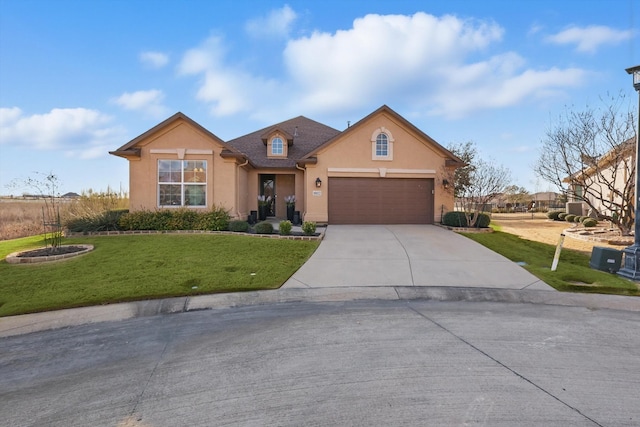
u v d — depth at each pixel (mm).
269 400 3260
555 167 15859
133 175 15625
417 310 6012
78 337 5043
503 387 3430
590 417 2932
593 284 7449
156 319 5742
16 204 17828
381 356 4168
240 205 17516
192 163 15836
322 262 9312
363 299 6699
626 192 14328
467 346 4449
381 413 3000
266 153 20781
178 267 8688
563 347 4426
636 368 3857
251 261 9305
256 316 5789
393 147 17344
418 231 14750
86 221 13672
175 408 3172
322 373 3771
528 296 6789
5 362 4289
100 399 3377
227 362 4117
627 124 13672
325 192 17203
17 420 3059
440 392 3340
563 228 17828
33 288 7168
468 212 16156
